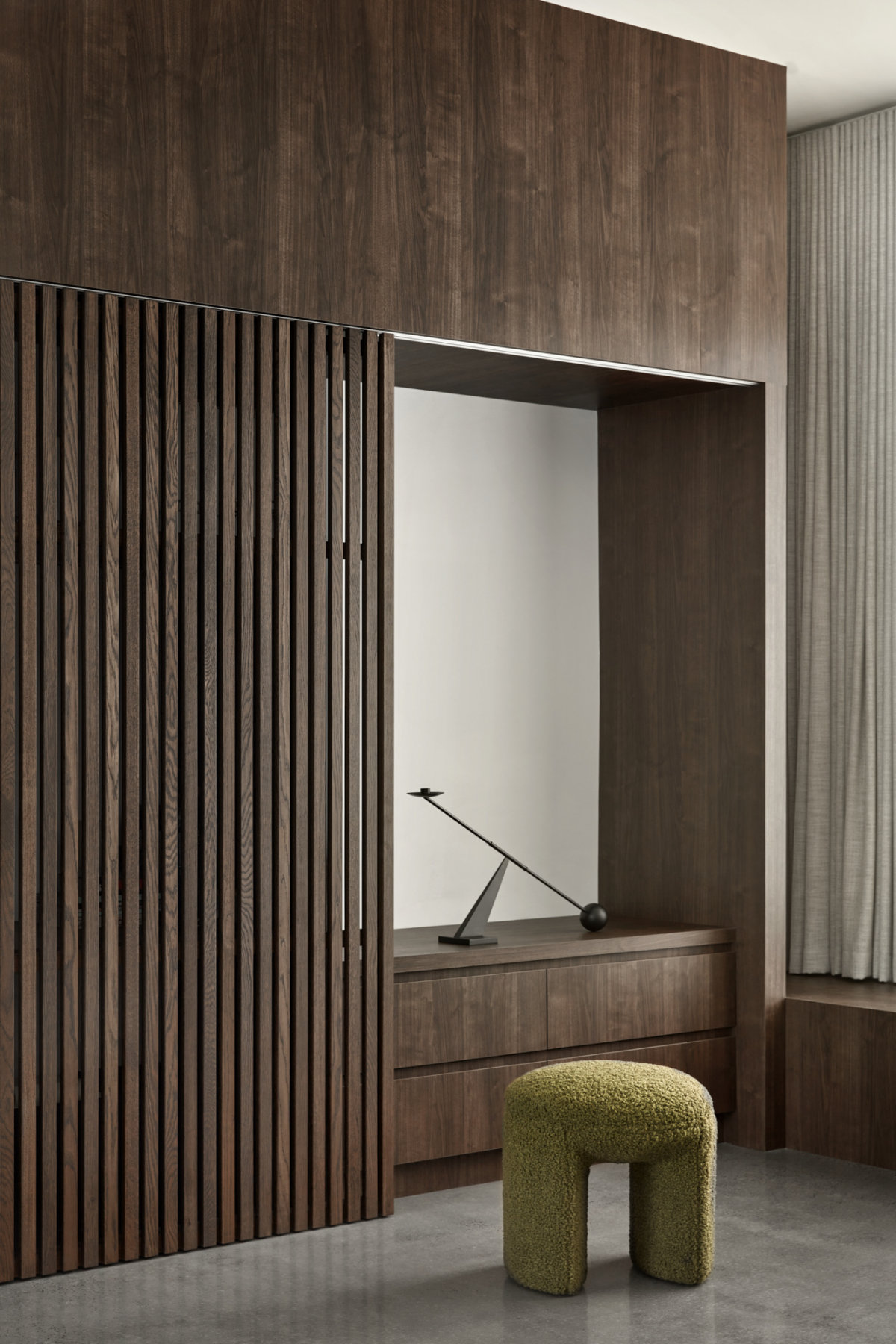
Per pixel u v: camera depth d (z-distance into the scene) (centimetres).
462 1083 425
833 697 534
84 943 360
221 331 381
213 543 377
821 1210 410
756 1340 317
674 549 505
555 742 522
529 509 517
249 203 381
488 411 508
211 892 376
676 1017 467
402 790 487
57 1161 358
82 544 363
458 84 417
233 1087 379
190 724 374
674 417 505
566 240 436
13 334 350
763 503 477
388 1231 391
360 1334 320
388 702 407
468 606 502
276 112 386
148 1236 368
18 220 349
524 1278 349
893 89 510
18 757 353
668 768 506
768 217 480
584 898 527
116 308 363
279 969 387
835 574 534
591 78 443
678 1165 353
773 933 476
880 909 516
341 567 400
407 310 407
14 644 353
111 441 363
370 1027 403
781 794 478
